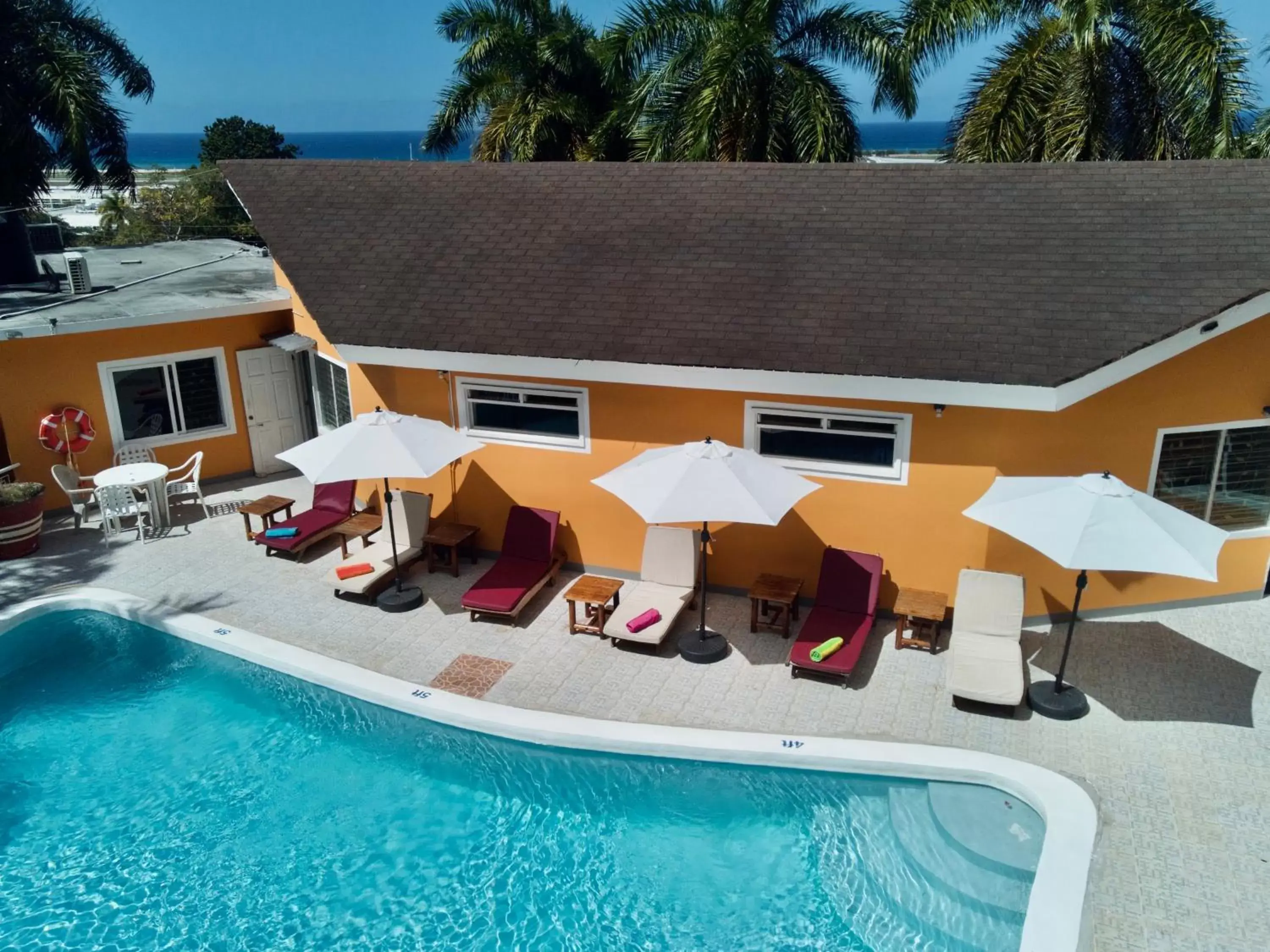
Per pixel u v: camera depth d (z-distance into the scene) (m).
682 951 8.38
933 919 8.53
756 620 13.08
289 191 17.50
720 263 13.98
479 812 10.20
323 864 9.55
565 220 15.62
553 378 13.77
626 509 14.33
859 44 25.52
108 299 19.25
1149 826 9.27
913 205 14.16
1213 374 12.21
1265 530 13.29
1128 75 22.27
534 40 30.91
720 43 24.48
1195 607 13.57
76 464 17.80
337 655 12.74
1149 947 7.88
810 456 13.12
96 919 8.95
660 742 10.70
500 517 15.31
